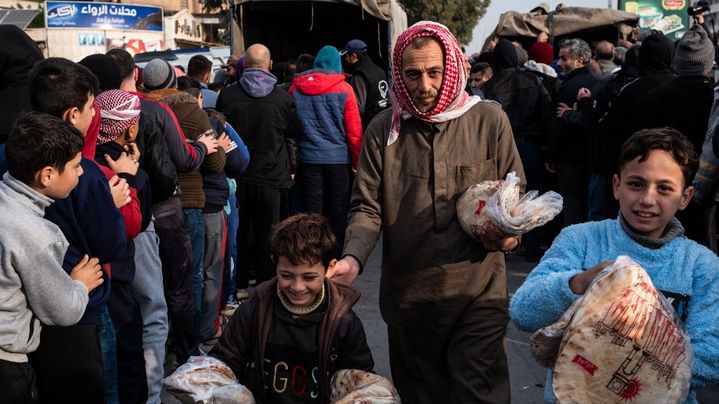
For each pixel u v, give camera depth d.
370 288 7.21
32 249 2.76
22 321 2.83
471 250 3.20
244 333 2.75
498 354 3.27
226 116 6.62
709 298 2.22
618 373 2.00
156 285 4.28
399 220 3.25
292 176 7.11
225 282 5.98
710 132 5.04
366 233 3.24
